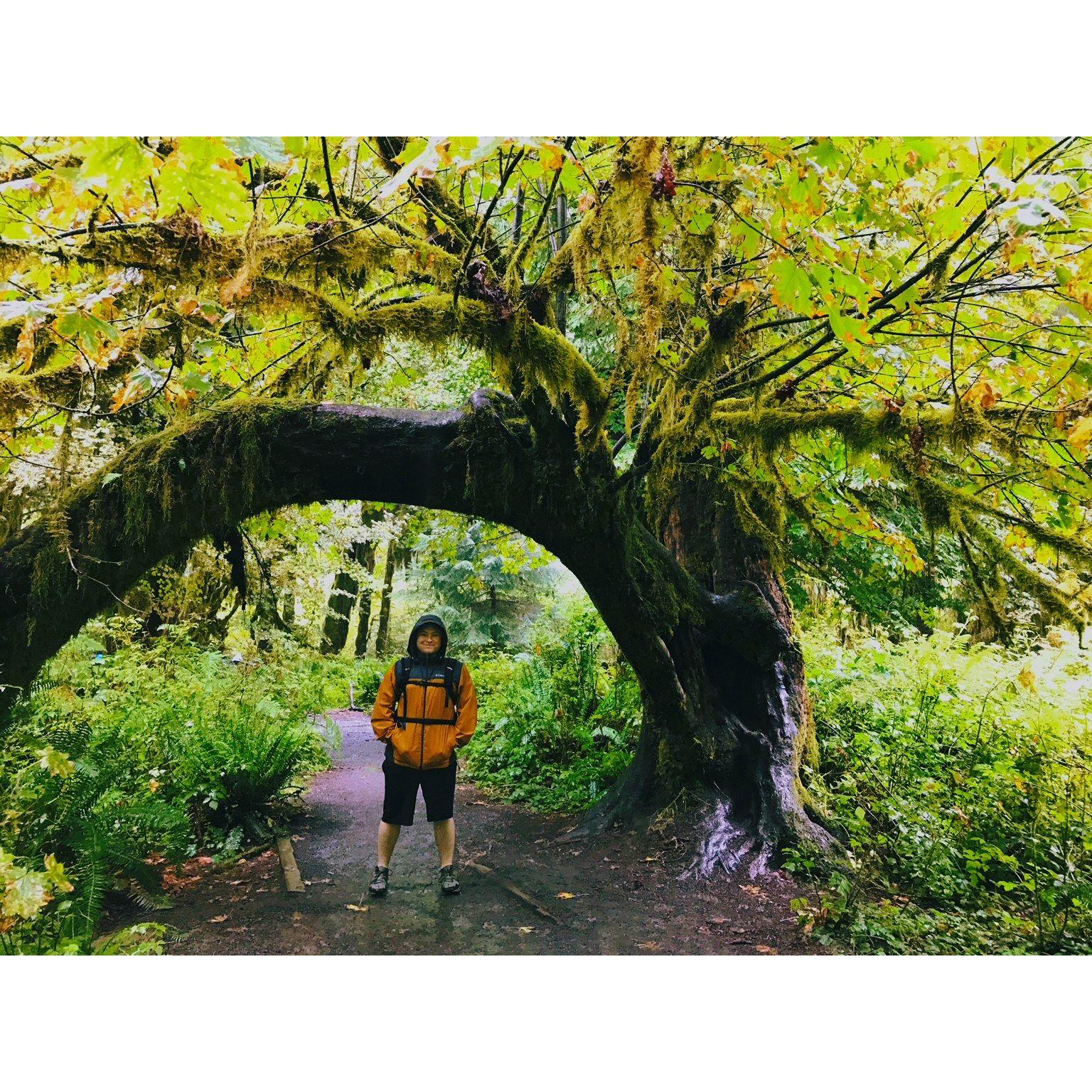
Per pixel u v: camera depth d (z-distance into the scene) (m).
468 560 14.80
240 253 2.83
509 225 4.79
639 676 5.34
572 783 6.88
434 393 10.36
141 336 3.68
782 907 4.30
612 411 4.46
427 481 4.29
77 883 3.79
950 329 4.07
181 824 4.86
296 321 4.38
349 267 3.27
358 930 3.99
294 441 4.09
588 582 4.89
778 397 4.43
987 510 4.13
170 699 6.28
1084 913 4.00
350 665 14.27
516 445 4.40
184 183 1.80
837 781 5.70
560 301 4.43
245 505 4.10
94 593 3.93
